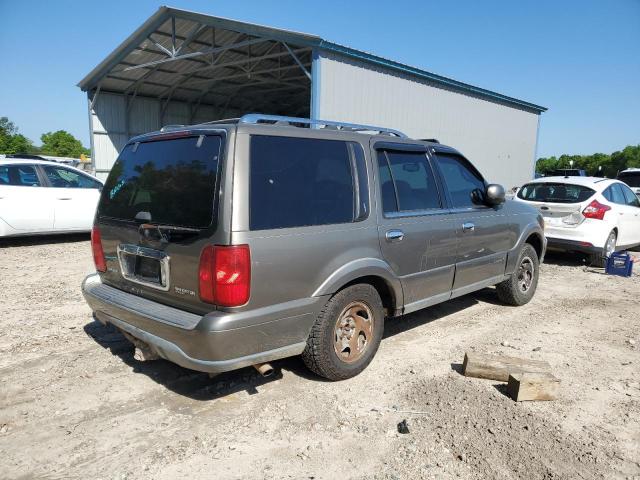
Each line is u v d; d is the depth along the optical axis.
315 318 3.44
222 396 3.55
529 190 9.20
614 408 3.54
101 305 3.70
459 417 3.33
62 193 9.09
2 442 2.96
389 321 5.36
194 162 3.23
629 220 9.20
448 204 4.67
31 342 4.49
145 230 3.36
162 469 2.73
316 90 11.78
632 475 2.78
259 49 17.16
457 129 17.05
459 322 5.38
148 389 3.63
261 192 3.12
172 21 15.10
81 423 3.17
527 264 6.05
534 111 21.80
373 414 3.34
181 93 22.36
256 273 3.04
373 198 3.85
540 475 2.75
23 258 8.05
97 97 19.61
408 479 2.69
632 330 5.27
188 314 3.13
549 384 3.60
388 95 13.76
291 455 2.88
